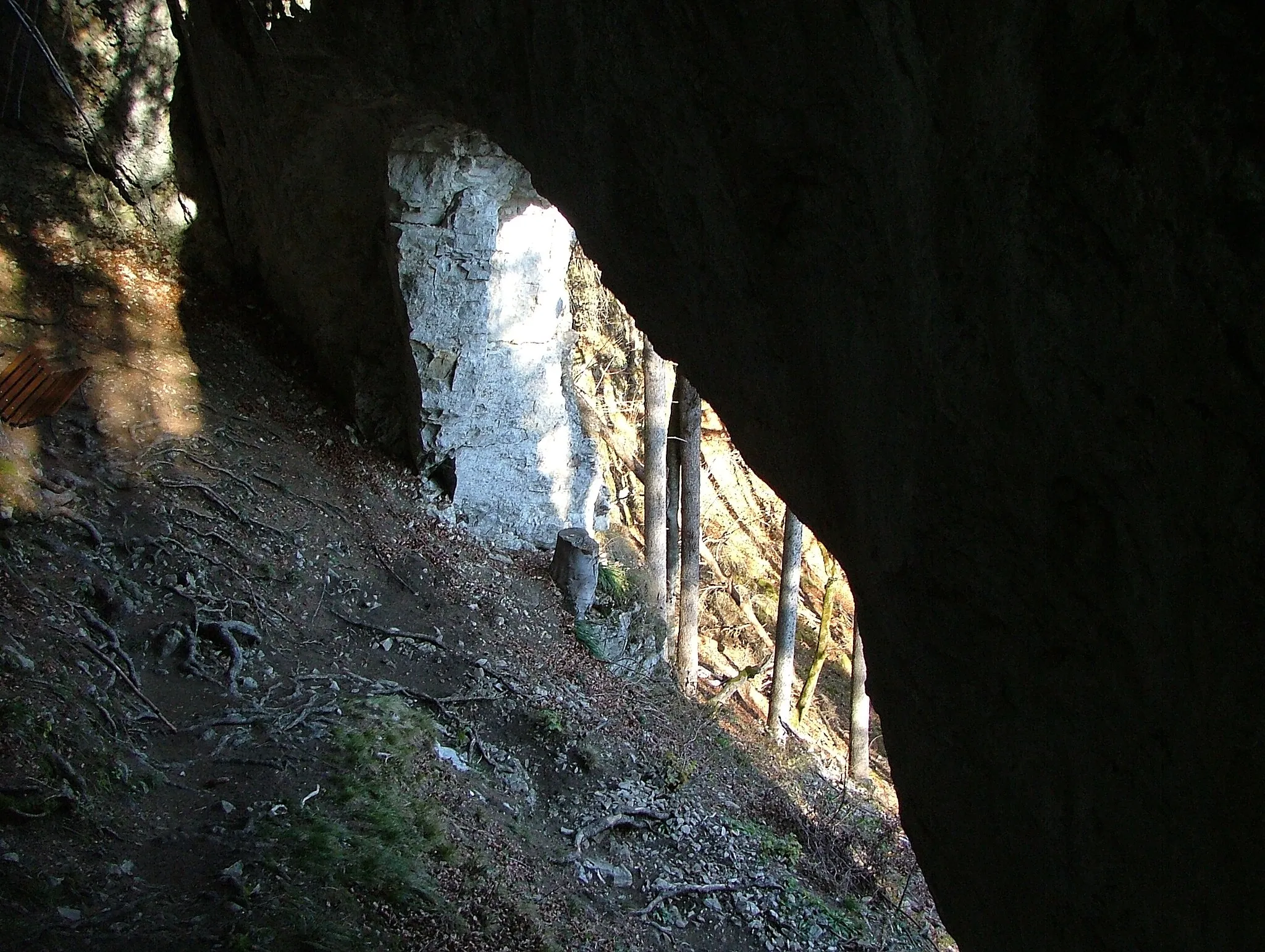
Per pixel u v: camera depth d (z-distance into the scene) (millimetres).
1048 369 2760
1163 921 2971
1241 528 2361
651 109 4117
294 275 12070
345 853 6387
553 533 12758
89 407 10141
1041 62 2463
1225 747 2576
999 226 2764
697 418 13812
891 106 3080
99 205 12516
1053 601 3078
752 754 12594
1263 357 2189
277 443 11359
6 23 11508
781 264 3867
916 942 9547
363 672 9164
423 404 11383
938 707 3785
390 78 6801
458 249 10562
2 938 4883
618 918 7637
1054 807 3309
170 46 11938
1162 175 2275
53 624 7516
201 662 8109
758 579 19984
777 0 3314
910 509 3514
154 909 5434
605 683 11242
